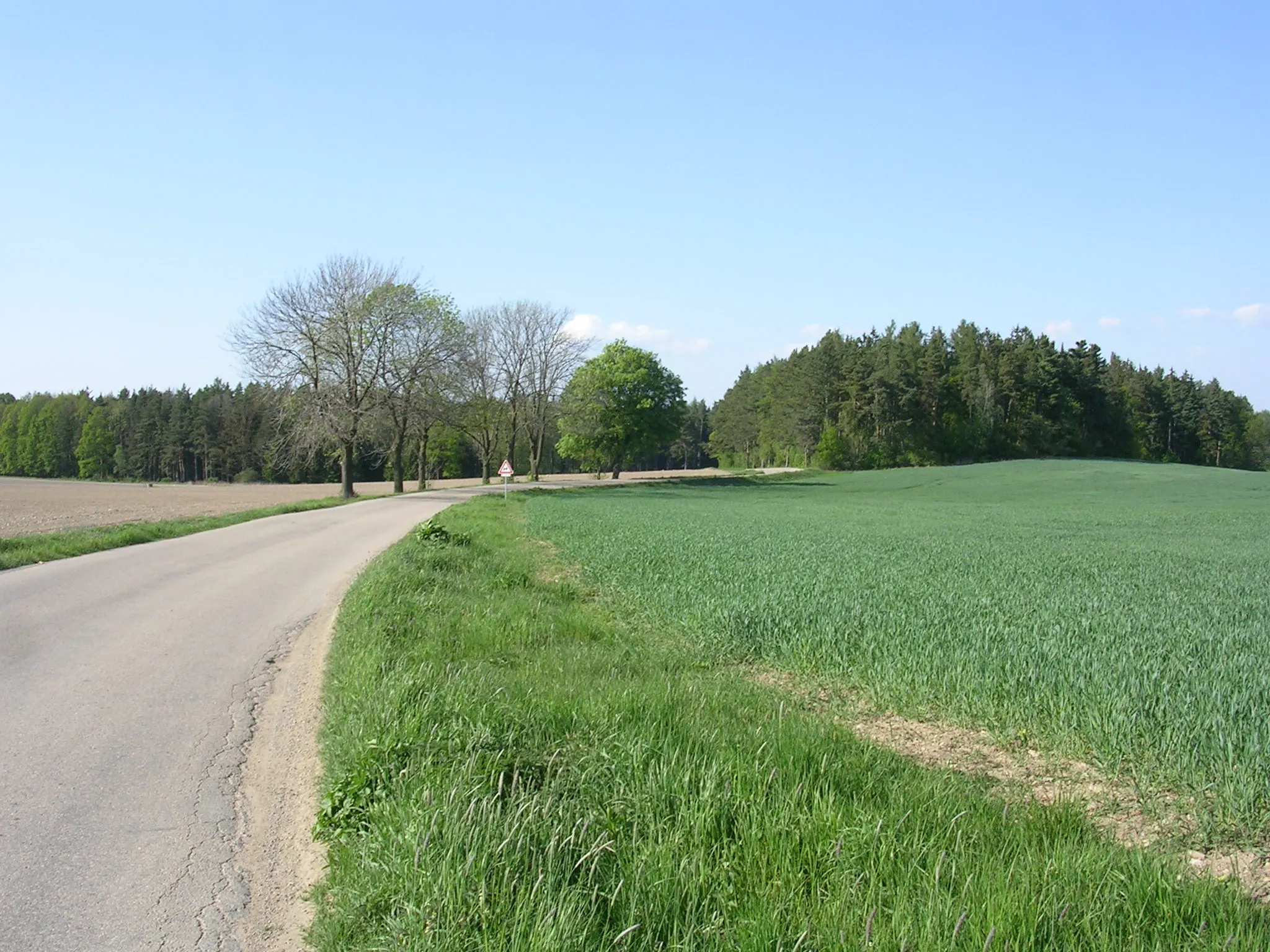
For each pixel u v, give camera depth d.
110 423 123.00
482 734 5.38
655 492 70.50
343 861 4.39
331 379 48.88
